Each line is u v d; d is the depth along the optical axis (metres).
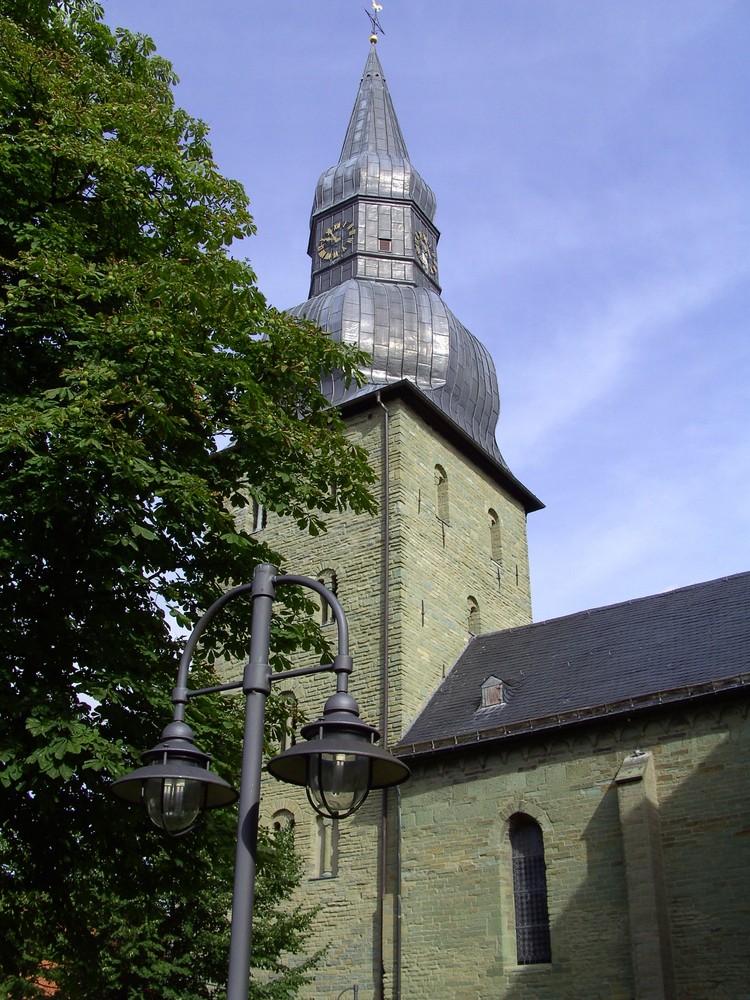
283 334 15.58
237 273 15.24
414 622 28.47
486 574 33.03
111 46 17.17
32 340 13.71
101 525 12.52
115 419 12.89
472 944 22.61
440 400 33.28
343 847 25.80
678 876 20.58
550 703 24.70
